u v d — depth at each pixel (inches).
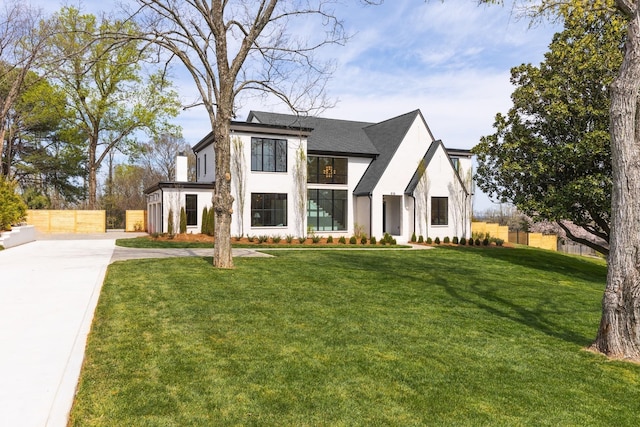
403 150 951.0
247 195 834.8
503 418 141.9
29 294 295.7
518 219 1585.9
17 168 1331.2
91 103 1159.0
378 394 155.6
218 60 419.5
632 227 211.6
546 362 201.5
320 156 944.3
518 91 674.2
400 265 515.2
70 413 131.0
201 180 1000.9
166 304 273.0
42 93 1078.4
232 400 144.6
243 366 175.8
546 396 162.4
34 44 799.7
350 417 136.5
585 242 693.9
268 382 160.9
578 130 606.2
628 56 213.3
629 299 211.2
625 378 183.9
